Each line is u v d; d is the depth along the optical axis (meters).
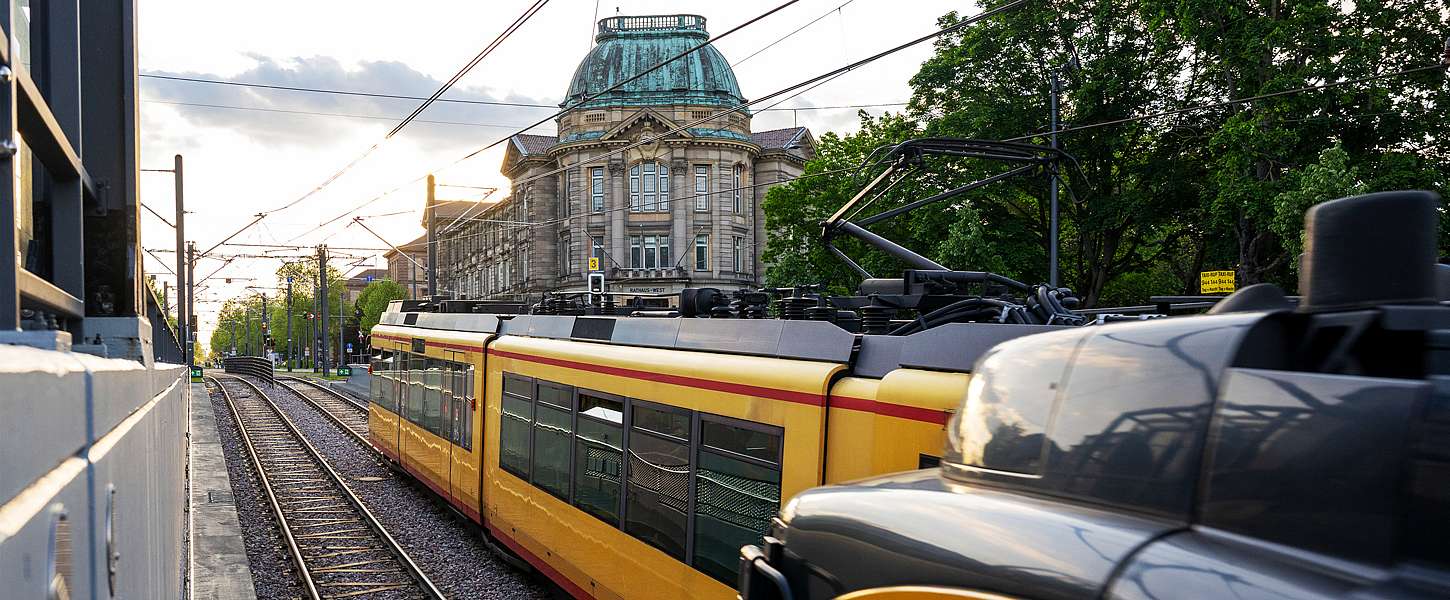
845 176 29.78
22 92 2.85
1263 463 1.75
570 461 8.98
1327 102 18.30
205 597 9.14
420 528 13.23
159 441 3.90
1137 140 24.23
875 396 5.46
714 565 6.55
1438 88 18.67
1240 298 2.35
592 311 10.96
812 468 5.77
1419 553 1.52
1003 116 23.98
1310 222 2.09
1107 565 1.83
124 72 5.39
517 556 10.67
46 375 1.26
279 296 98.75
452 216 77.94
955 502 2.32
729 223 52.75
